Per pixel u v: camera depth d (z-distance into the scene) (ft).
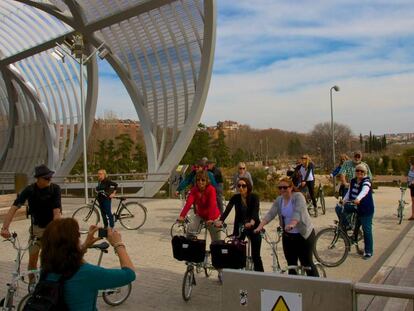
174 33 69.46
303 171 41.93
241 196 20.04
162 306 18.25
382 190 86.84
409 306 8.34
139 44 73.41
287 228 17.60
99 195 36.01
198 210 22.35
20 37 87.66
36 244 19.62
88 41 73.51
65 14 71.05
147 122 77.15
